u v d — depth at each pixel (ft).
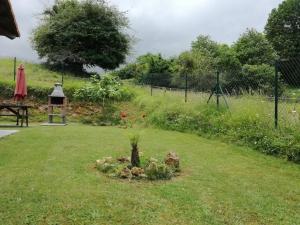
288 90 34.65
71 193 15.85
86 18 90.22
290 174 21.85
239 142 30.86
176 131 39.58
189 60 103.76
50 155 23.65
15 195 15.39
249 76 58.49
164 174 19.21
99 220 13.25
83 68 96.58
